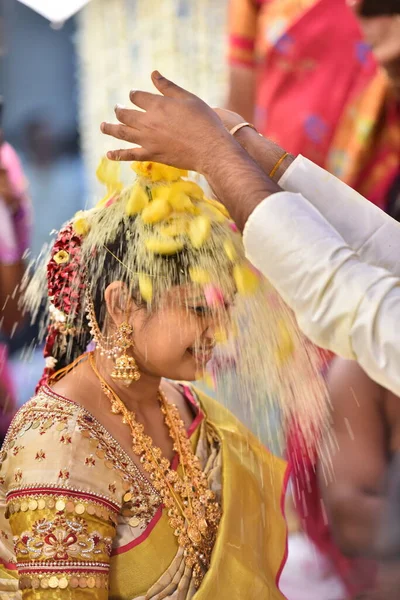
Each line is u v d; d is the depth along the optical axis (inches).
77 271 87.9
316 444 111.7
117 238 86.2
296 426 103.1
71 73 349.1
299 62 165.9
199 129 79.8
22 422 84.9
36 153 334.3
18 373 210.7
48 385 90.6
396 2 136.7
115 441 85.6
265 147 91.7
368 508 122.6
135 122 81.4
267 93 170.6
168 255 84.4
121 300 85.8
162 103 80.7
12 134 339.0
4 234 174.2
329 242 73.6
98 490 81.7
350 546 125.3
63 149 339.9
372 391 121.7
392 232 87.7
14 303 176.7
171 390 100.6
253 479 96.0
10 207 177.0
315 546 135.7
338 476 123.3
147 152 82.0
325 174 89.0
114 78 285.3
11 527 82.3
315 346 93.7
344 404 122.3
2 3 333.4
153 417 93.3
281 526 98.3
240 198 77.2
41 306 108.3
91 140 302.2
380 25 139.9
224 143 79.4
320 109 163.8
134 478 85.0
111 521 82.3
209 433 98.0
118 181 89.4
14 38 341.7
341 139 163.3
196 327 86.0
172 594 84.9
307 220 74.5
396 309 71.3
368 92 159.8
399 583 123.1
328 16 162.2
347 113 162.2
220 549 87.6
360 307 71.7
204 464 94.8
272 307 89.4
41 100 350.3
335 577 139.6
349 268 72.9
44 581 78.5
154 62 268.4
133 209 85.7
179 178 88.4
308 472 128.0
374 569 124.5
